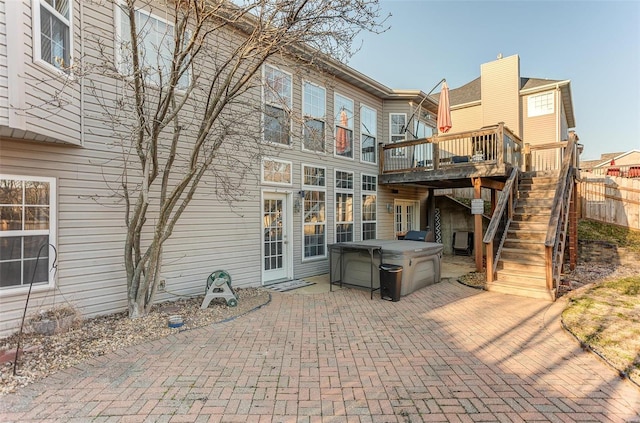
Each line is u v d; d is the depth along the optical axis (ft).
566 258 31.30
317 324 15.78
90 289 16.10
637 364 11.09
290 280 26.25
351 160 32.99
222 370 11.00
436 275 25.13
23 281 14.29
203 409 8.79
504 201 24.62
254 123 23.09
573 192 28.30
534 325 15.64
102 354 12.09
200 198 20.67
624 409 8.79
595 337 13.47
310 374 10.78
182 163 19.81
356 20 15.60
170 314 16.62
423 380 10.42
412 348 12.98
